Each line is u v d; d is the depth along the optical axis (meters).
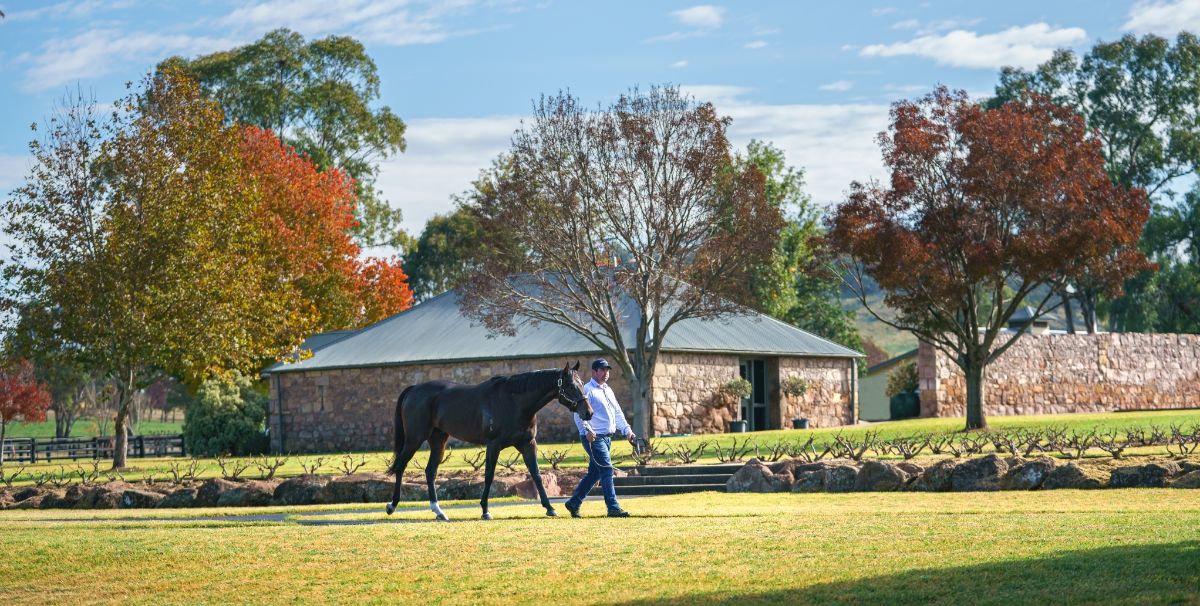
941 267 32.19
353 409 42.59
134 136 33.34
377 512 17.73
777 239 36.06
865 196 33.09
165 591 10.70
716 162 34.81
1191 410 38.81
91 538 14.09
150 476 26.33
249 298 34.97
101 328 32.28
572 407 15.45
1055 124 32.81
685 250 35.50
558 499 19.84
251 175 36.53
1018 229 32.84
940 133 32.41
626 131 34.41
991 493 16.56
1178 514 12.68
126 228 32.81
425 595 9.89
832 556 10.59
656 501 17.83
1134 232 31.61
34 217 32.69
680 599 9.12
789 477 19.09
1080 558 9.74
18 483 26.08
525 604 9.33
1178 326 71.06
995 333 32.06
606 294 35.44
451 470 22.84
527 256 36.41
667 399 37.78
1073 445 21.38
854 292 34.94
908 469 18.23
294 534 13.80
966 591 8.78
